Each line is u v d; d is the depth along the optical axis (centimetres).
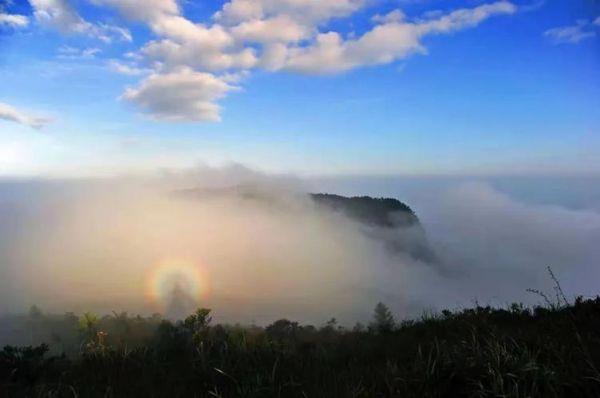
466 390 409
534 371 411
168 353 620
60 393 487
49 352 696
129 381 508
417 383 429
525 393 383
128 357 601
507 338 570
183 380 500
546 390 392
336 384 448
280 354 582
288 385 450
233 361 548
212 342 632
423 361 471
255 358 561
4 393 500
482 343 572
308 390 439
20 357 588
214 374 499
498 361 425
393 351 611
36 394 484
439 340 652
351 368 510
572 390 396
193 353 600
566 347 495
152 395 458
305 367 529
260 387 443
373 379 453
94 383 506
